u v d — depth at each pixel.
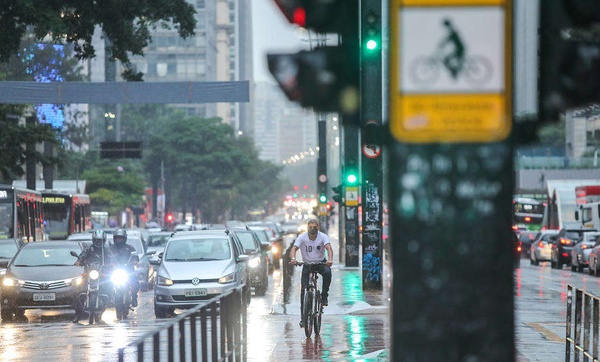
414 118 8.28
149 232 104.75
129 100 84.50
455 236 8.19
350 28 9.87
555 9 8.70
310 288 39.78
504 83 8.30
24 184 161.88
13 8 74.62
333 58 9.86
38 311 67.62
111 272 54.25
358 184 94.69
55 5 76.19
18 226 100.62
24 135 108.06
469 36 8.31
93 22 77.50
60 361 35.97
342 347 36.72
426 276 8.20
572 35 8.72
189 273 56.31
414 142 8.26
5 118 108.12
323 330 43.16
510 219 8.22
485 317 8.19
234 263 57.84
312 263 40.09
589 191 131.25
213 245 59.03
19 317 59.56
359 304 54.28
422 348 8.22
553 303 58.91
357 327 44.28
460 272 8.19
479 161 8.23
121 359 14.48
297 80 9.87
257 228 105.94
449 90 8.30
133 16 77.81
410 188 8.23
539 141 8.45
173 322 15.45
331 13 9.81
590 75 8.67
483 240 8.19
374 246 66.88
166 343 14.76
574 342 28.50
